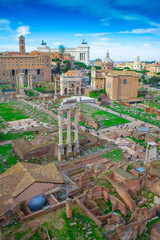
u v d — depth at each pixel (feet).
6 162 219.41
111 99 579.07
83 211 132.05
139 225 128.26
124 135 320.29
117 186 161.99
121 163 220.23
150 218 146.30
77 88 638.12
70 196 162.91
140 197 165.99
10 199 127.54
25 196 139.64
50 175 158.30
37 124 360.69
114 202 155.53
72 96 602.03
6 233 110.32
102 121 390.21
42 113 432.66
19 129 327.67
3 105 499.10
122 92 586.04
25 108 470.39
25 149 225.97
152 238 123.03
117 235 116.98
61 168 208.13
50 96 575.79
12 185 143.64
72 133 275.80
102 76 633.20
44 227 114.62
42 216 126.62
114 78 563.48
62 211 131.54
